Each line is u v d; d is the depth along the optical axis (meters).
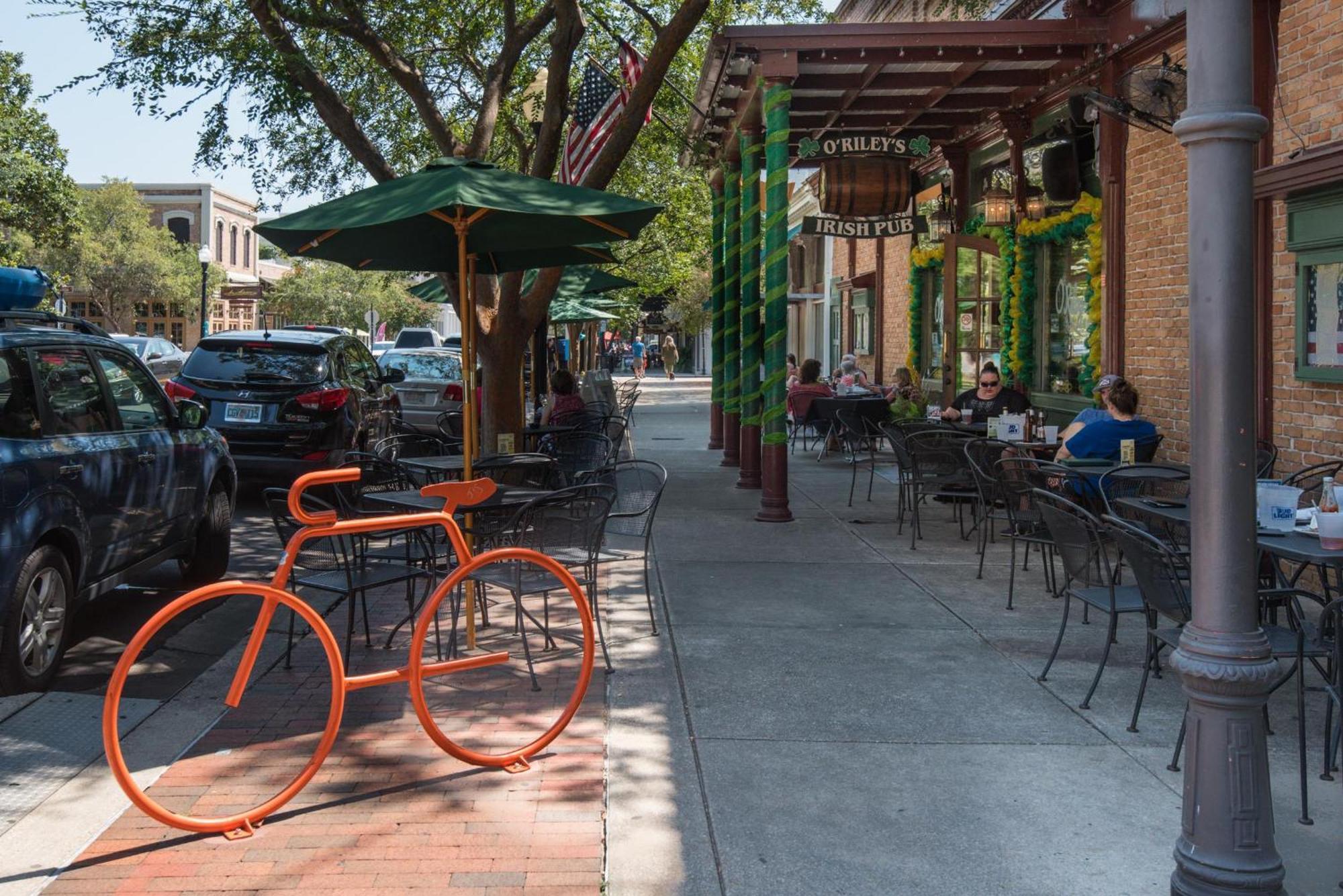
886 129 14.66
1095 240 11.37
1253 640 3.46
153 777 4.82
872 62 10.48
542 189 6.52
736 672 6.27
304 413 11.87
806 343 31.02
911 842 4.25
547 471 9.81
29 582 5.88
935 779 4.82
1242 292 3.41
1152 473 7.32
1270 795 3.55
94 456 6.61
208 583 8.73
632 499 7.81
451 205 6.00
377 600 8.19
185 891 3.88
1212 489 3.46
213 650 7.11
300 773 4.84
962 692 5.92
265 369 12.02
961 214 15.30
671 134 18.39
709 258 30.92
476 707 5.69
